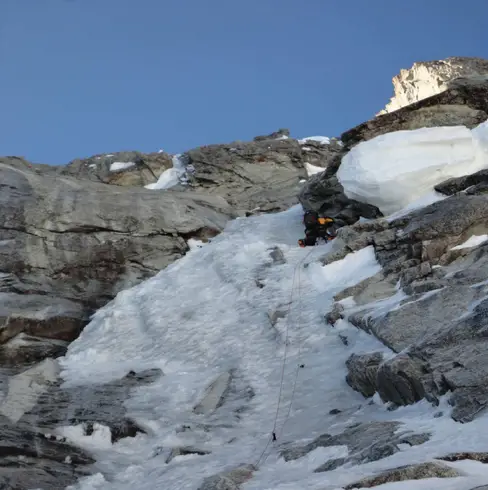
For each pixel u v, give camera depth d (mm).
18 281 19922
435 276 13750
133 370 15141
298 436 11000
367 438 9219
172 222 21766
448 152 18344
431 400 9758
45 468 11227
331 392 12312
